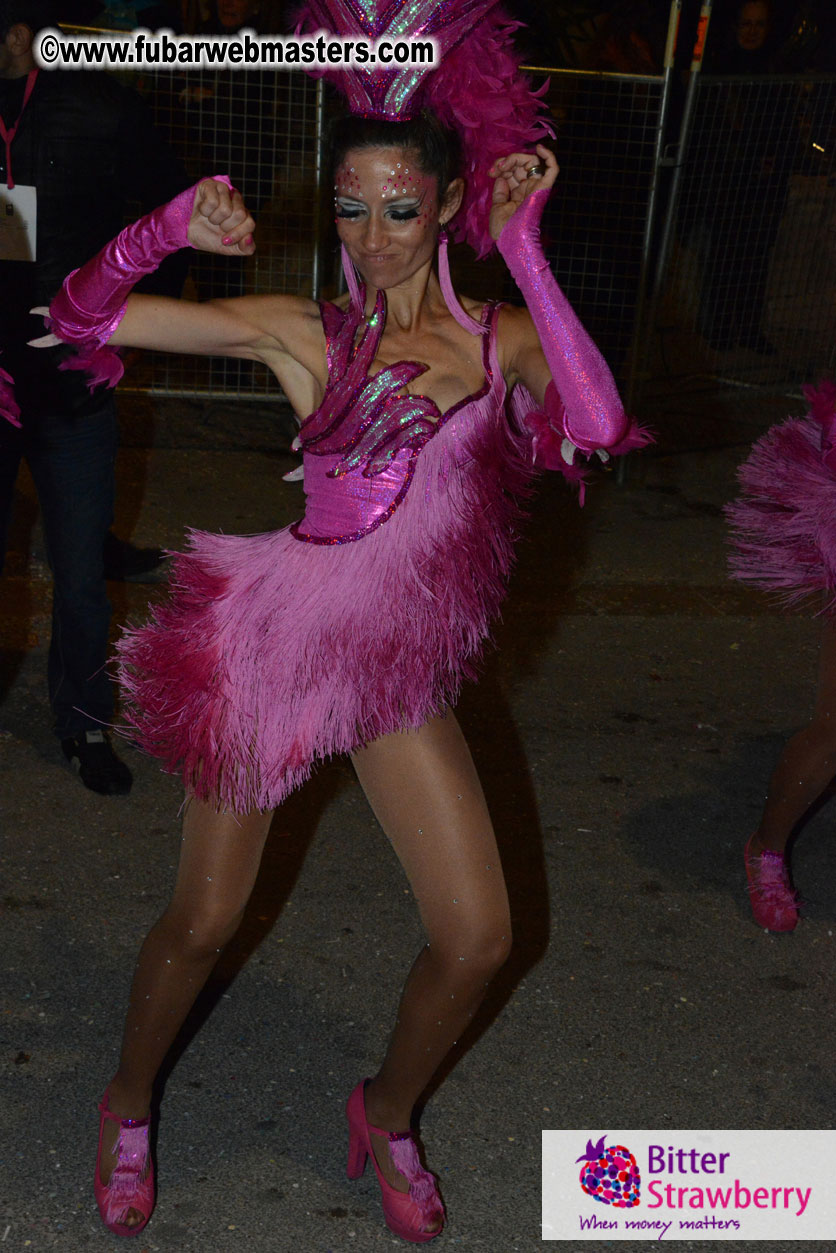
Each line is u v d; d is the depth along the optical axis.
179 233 2.08
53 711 3.99
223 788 2.27
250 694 2.28
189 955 2.35
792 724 4.65
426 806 2.26
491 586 2.33
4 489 3.64
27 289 3.46
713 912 3.59
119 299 2.17
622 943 3.43
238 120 7.00
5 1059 2.88
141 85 6.64
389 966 3.27
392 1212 2.52
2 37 3.37
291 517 5.91
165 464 6.34
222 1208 2.57
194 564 2.40
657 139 6.26
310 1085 2.89
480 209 2.20
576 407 2.09
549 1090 2.91
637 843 3.88
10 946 3.23
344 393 2.21
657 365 7.86
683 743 4.46
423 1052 2.37
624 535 6.11
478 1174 2.69
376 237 2.12
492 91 2.10
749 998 3.26
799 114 7.73
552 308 2.08
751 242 7.77
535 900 3.57
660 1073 2.99
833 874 3.81
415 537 2.24
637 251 6.75
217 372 7.26
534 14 7.50
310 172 6.91
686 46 7.64
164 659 2.33
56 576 3.73
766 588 3.37
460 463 2.25
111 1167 2.51
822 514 3.23
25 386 3.50
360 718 2.24
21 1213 2.52
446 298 2.27
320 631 2.26
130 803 3.86
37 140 3.40
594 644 5.10
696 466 6.99
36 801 3.83
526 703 4.62
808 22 7.79
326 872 3.61
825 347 8.08
